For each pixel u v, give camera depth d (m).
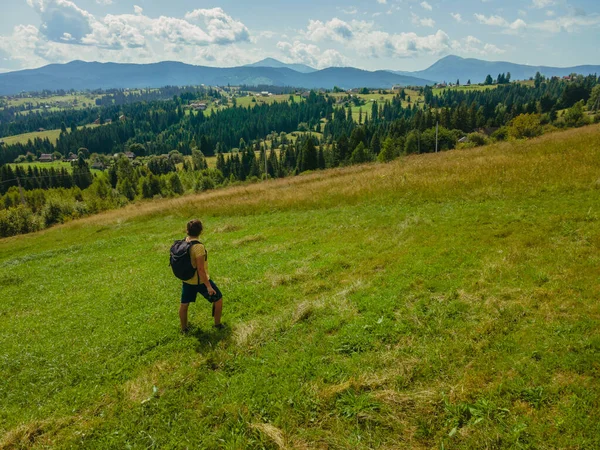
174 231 19.59
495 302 6.14
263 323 6.69
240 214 21.03
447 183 15.55
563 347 4.79
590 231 8.34
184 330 6.81
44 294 10.83
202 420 4.57
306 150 104.19
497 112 145.25
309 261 9.92
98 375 5.79
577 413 3.85
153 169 148.25
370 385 4.72
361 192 18.05
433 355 5.09
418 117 126.38
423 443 3.90
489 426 3.92
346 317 6.48
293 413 4.50
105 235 23.44
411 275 7.83
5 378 6.11
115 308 8.53
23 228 49.47
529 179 13.69
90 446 4.42
